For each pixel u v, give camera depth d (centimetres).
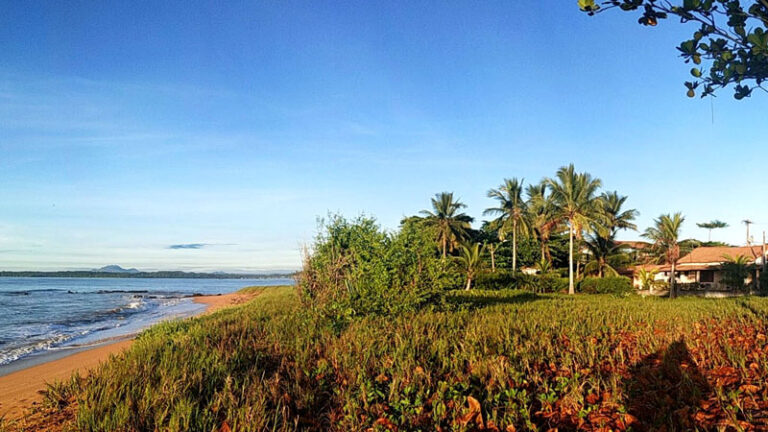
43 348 1948
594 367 735
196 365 780
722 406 520
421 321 1206
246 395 619
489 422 519
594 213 4244
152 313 3984
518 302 2177
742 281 4166
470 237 5781
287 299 2464
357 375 700
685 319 1353
